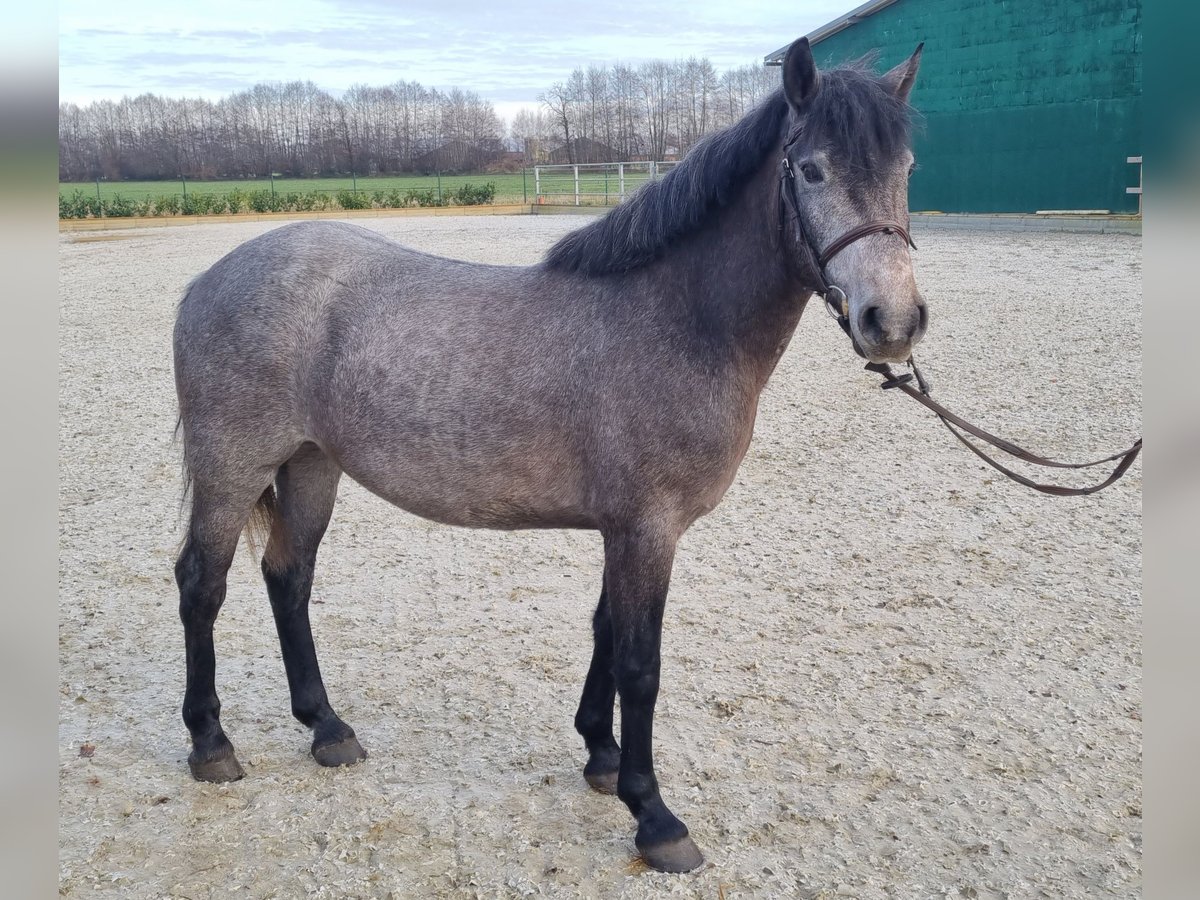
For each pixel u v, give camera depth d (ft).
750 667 14.60
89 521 20.81
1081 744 12.49
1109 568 17.76
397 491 11.24
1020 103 73.05
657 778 11.92
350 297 11.51
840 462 24.17
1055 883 10.03
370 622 16.39
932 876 10.17
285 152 179.22
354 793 11.73
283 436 11.78
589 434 10.36
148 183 169.27
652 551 10.19
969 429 11.25
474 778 12.06
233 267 11.96
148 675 14.64
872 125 9.03
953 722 13.06
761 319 10.16
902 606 16.53
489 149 183.21
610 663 11.62
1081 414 26.94
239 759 12.50
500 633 15.99
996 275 50.96
